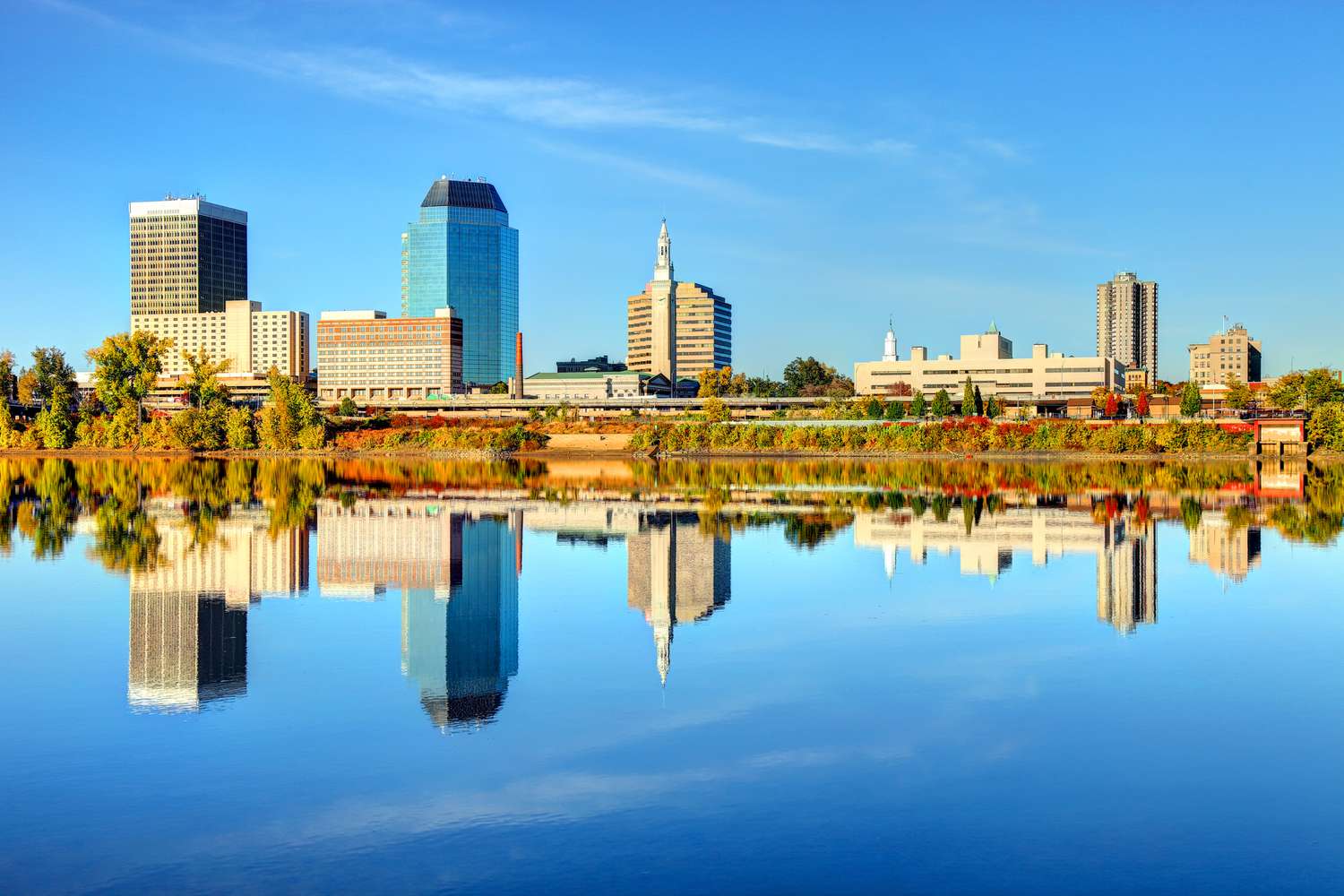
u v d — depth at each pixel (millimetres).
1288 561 82812
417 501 140250
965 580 74375
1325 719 42719
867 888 29578
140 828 33125
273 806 34656
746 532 103938
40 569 78062
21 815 33969
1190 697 45656
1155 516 117000
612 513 125062
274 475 197250
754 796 35312
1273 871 30531
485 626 59469
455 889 29562
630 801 34875
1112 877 30188
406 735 40969
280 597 68000
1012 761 38344
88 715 43312
